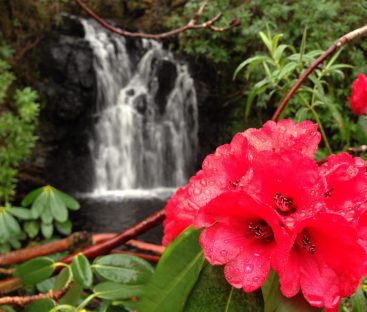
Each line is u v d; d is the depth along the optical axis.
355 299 0.81
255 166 0.62
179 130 7.93
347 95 5.71
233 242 0.62
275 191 0.62
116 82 7.86
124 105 7.81
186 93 7.86
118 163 7.62
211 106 7.70
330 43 6.07
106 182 7.46
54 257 1.42
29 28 7.02
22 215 1.48
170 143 7.95
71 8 8.30
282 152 0.61
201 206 0.66
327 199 0.64
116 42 7.96
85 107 7.28
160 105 7.99
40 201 1.48
